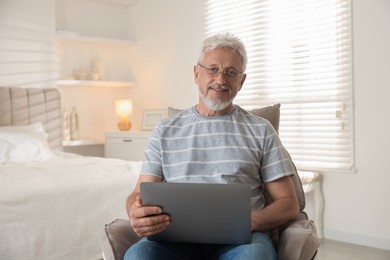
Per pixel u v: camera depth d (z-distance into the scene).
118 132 4.54
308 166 3.54
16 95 4.09
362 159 3.28
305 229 1.54
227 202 1.36
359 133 3.28
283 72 3.73
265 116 2.06
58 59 4.67
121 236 1.59
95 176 2.67
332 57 3.42
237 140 1.73
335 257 3.01
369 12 3.19
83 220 2.41
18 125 4.09
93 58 4.92
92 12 4.89
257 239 1.50
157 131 1.81
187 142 1.77
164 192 1.38
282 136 3.73
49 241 2.27
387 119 3.13
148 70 4.95
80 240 2.39
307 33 3.56
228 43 1.75
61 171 2.81
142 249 1.42
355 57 3.28
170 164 1.76
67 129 4.67
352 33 3.29
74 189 2.42
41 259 2.24
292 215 1.64
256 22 3.91
